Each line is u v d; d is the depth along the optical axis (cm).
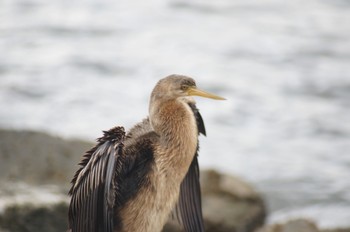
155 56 2475
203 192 1336
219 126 1919
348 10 3120
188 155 798
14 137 1273
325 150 1812
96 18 2852
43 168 1238
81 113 1984
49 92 2111
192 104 824
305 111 2039
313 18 2984
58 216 1076
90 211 748
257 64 2431
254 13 3036
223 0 3184
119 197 775
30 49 2470
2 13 2842
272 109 2041
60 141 1288
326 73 2342
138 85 2209
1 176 1205
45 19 2789
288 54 2533
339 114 2033
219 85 2222
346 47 2628
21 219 1052
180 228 1119
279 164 1727
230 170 1688
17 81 2173
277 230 1216
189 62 2436
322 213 1523
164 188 790
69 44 2539
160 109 804
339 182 1645
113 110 2006
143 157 781
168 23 2859
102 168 741
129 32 2723
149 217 787
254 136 1873
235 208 1312
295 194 1592
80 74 2266
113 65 2356
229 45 2619
